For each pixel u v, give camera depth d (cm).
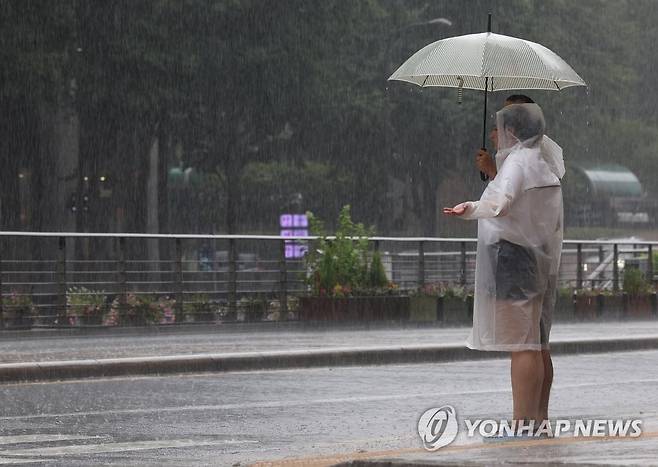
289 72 6456
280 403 1886
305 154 7200
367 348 2628
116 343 2897
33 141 6084
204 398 1950
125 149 6419
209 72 6231
